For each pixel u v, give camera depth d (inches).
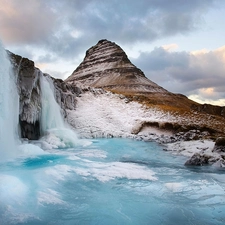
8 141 531.2
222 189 330.6
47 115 780.0
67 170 404.2
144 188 330.0
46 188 314.3
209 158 487.8
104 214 253.9
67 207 266.2
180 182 356.5
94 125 1029.2
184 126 1050.7
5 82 544.1
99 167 435.5
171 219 245.9
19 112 634.2
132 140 898.7
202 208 270.5
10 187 291.0
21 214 243.3
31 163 441.1
